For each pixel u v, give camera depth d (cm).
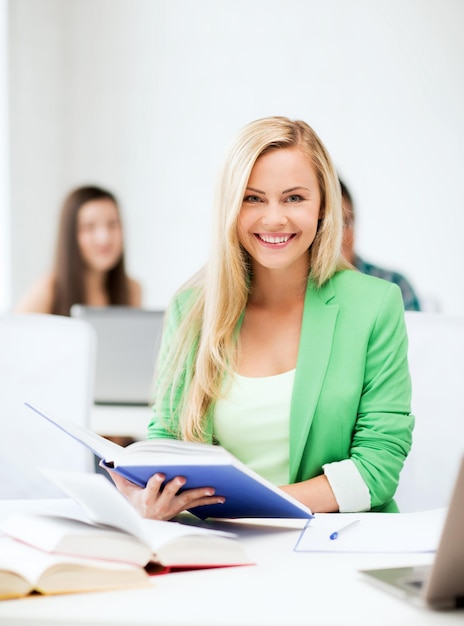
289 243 171
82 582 100
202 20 597
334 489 159
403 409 171
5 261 602
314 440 170
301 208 170
